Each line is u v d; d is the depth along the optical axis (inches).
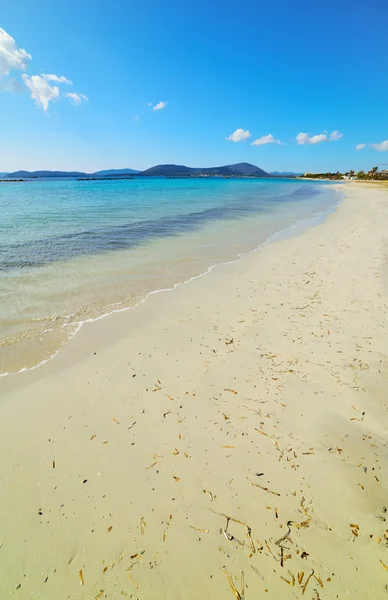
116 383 167.9
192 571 89.0
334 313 248.5
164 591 84.7
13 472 117.3
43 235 544.7
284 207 1070.4
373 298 274.7
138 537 97.1
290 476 116.4
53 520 101.7
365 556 91.3
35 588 85.5
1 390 162.2
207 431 136.9
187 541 96.0
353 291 293.6
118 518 102.2
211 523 100.9
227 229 635.5
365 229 605.0
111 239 524.7
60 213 847.1
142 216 801.6
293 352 195.2
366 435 133.6
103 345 205.9
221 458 124.0
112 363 185.9
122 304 271.7
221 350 199.0
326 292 294.8
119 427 138.9
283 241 526.3
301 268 374.0
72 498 108.5
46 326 230.5
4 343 206.4
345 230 608.4
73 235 550.3
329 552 92.7
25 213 837.8
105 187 2503.7
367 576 86.9
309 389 161.9
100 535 97.7
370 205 1078.4
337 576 87.1
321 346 200.8
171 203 1162.6
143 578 87.4
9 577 87.9
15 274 343.0
